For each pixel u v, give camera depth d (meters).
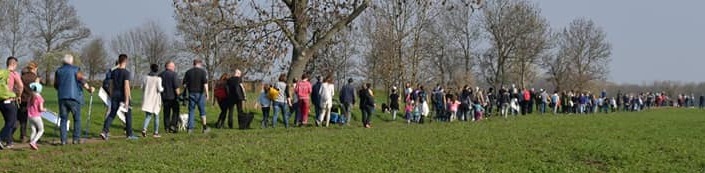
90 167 10.80
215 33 27.27
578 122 25.58
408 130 18.70
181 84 17.83
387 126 22.84
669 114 40.28
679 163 13.40
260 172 10.82
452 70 71.06
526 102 37.69
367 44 55.25
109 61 78.81
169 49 76.75
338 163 11.77
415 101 27.70
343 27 28.45
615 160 13.49
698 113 44.16
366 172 11.05
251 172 10.76
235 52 27.41
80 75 14.22
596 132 20.03
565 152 14.33
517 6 66.81
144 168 10.71
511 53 67.38
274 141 14.62
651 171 12.27
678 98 69.31
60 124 14.03
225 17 27.09
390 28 41.62
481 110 30.69
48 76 63.69
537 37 67.62
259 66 27.70
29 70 14.13
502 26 66.62
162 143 14.91
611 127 22.94
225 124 21.19
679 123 27.94
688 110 52.44
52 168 10.60
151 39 77.06
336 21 28.16
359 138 15.64
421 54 48.97
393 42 41.44
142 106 16.14
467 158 13.00
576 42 80.44
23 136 14.47
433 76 61.72
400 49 41.47
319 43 28.02
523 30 66.38
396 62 41.62
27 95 13.86
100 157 11.77
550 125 22.95
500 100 35.00
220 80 19.89
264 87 21.05
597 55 80.19
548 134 18.55
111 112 15.28
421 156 12.98
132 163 11.12
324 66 36.06
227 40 27.45
